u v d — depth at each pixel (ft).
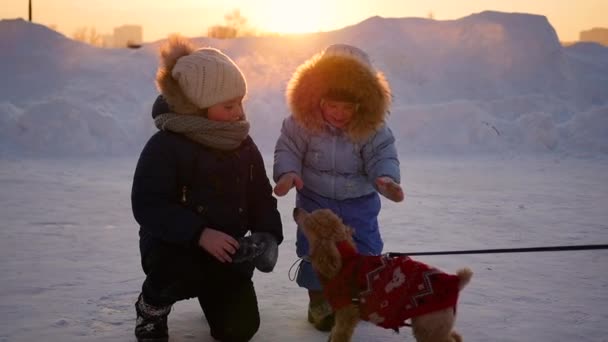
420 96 82.69
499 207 29.19
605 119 62.64
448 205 29.76
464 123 65.00
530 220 25.79
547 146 62.59
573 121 64.75
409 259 10.59
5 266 17.67
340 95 12.69
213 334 12.29
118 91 71.51
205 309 12.39
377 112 12.89
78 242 20.98
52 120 56.90
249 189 12.85
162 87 11.93
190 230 11.32
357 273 10.62
